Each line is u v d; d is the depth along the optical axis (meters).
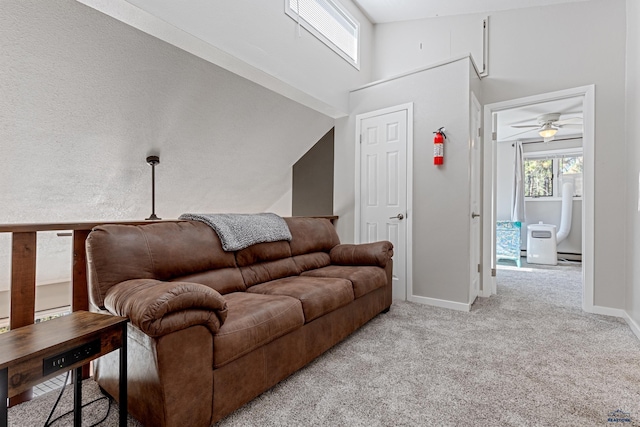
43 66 2.08
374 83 3.71
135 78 2.47
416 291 3.34
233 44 2.46
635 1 2.61
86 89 2.34
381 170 3.64
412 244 3.37
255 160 4.09
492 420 1.42
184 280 1.90
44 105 2.27
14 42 1.90
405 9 3.94
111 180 3.11
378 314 2.91
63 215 3.16
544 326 2.60
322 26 3.55
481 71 3.64
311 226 3.10
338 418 1.44
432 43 4.02
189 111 2.97
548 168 6.79
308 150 4.71
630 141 2.71
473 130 3.24
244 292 2.13
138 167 3.17
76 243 1.74
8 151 2.38
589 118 3.02
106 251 1.58
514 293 3.71
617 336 2.39
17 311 1.54
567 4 3.16
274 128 3.82
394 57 4.31
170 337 1.22
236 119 3.37
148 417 1.27
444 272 3.16
